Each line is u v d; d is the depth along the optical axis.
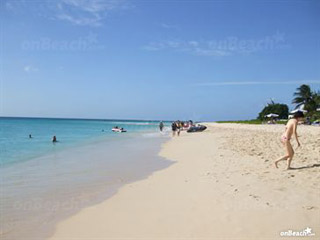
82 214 6.57
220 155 14.36
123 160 15.15
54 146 23.55
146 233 5.36
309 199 6.39
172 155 16.97
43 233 5.57
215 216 5.89
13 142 27.58
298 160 10.84
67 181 10.02
